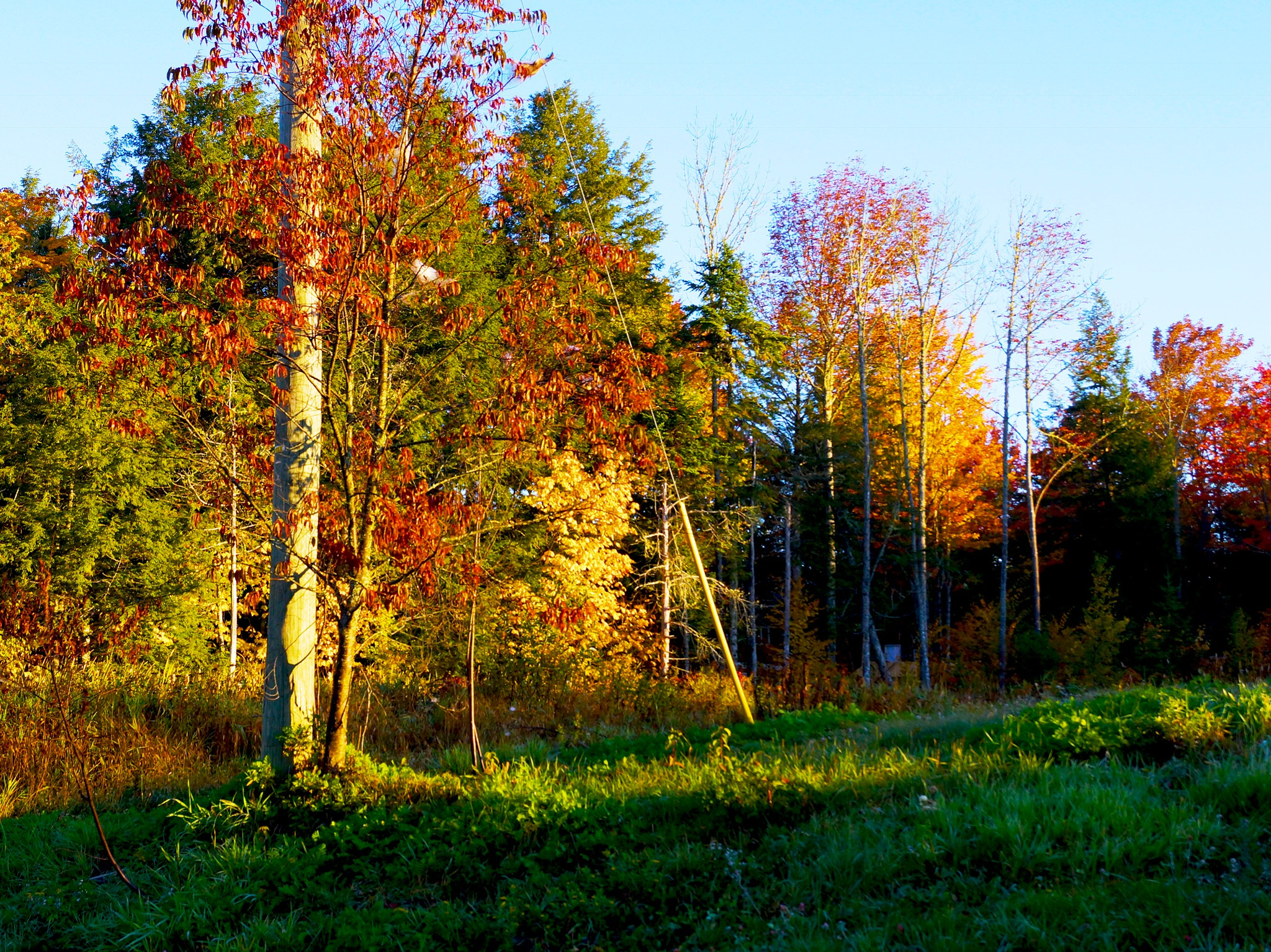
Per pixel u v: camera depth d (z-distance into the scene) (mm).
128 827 8172
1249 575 34062
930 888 5043
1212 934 4051
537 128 26500
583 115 29234
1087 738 7398
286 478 8531
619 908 5395
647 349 20172
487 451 8352
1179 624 27375
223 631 22406
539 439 8227
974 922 4484
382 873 6562
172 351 8344
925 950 4301
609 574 18594
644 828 6840
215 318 7930
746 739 10961
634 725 13711
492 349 9211
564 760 10664
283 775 8391
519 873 6289
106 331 7688
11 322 20781
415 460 9102
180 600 19891
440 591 9664
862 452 28781
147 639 18844
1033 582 32062
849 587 28188
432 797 7902
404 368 8734
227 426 8812
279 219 7758
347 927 5496
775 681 19781
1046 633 26875
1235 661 22422
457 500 8086
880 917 4805
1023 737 8000
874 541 29922
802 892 5266
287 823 7703
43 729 10680
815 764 8141
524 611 16562
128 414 10133
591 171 28969
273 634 8898
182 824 7910
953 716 10977
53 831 8219
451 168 8258
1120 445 33375
